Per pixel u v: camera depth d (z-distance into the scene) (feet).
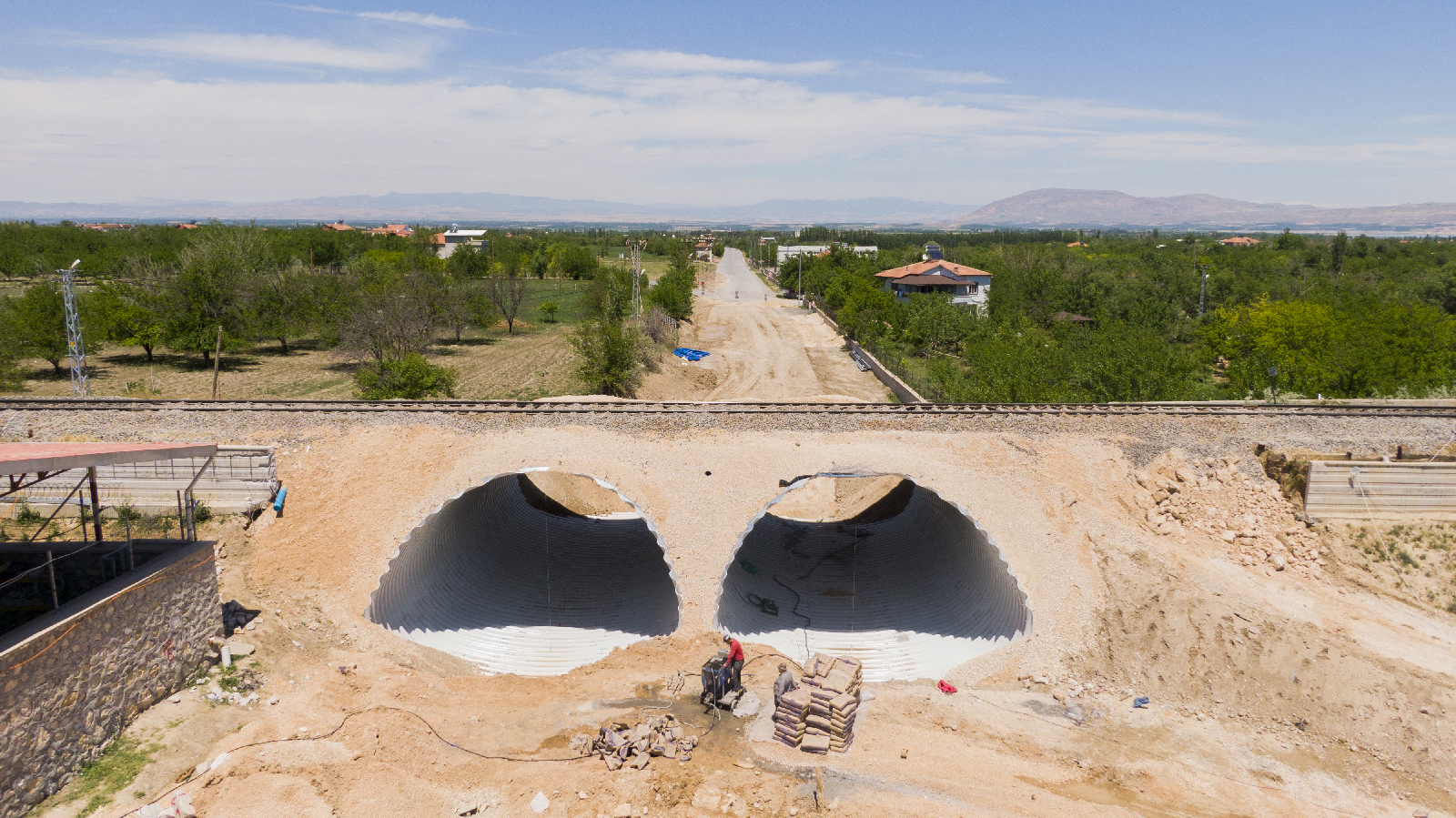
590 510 110.83
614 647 75.20
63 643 47.19
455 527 85.97
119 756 49.93
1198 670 67.87
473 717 60.44
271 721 55.36
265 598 70.23
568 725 60.13
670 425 87.25
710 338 238.07
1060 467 86.69
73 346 133.90
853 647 77.56
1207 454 90.48
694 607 74.08
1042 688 67.97
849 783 54.70
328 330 193.47
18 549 58.34
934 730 62.34
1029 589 74.64
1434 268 328.08
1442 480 86.48
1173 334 227.20
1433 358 141.38
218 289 183.83
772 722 62.03
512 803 50.98
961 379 145.28
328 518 77.36
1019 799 53.78
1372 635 70.95
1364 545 83.71
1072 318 236.84
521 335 243.40
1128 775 56.90
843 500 117.29
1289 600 75.56
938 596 86.28
